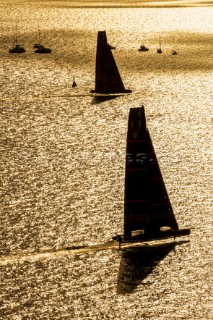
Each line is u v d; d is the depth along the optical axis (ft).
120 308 652.07
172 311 647.56
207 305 654.53
